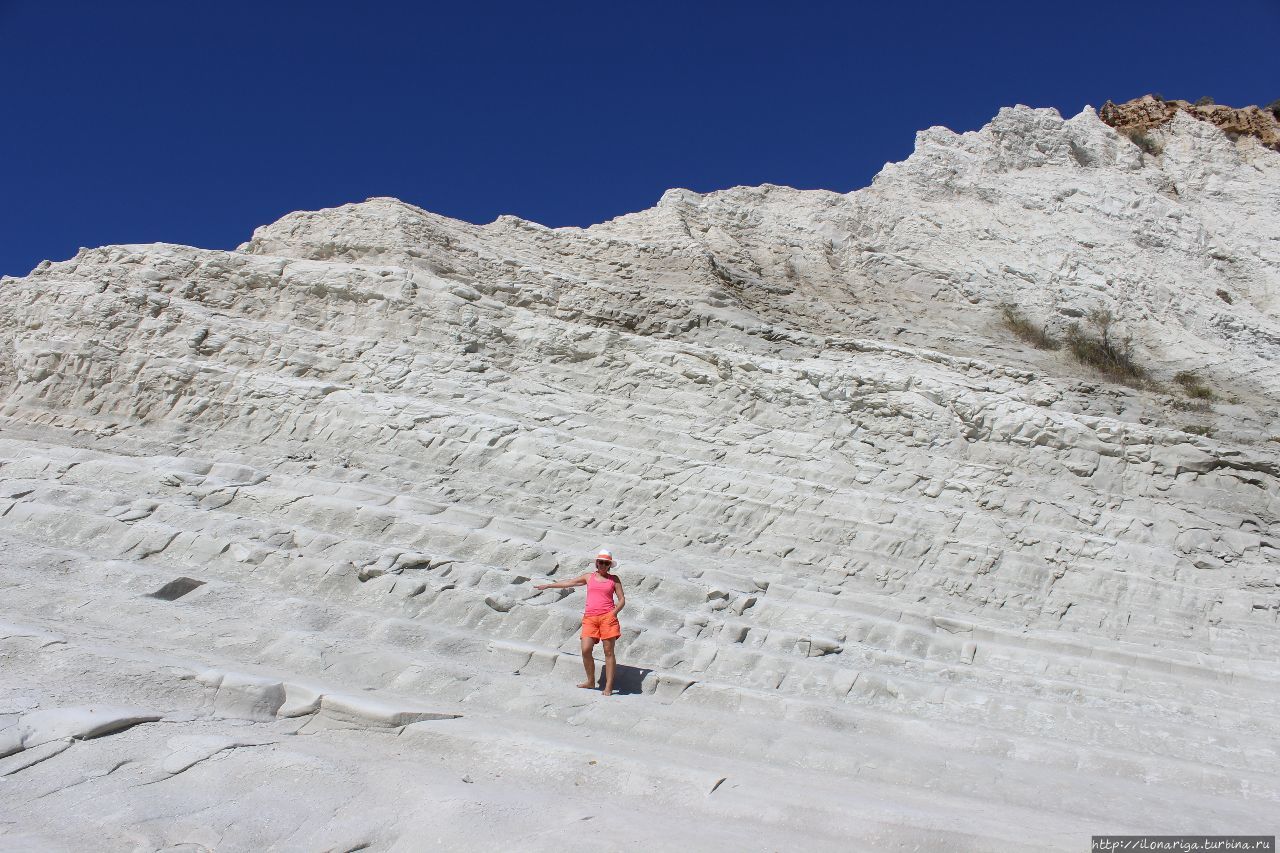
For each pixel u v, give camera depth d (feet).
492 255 68.23
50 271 60.80
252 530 37.27
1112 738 30.86
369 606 33.71
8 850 15.37
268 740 21.17
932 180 95.25
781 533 47.57
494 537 39.09
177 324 55.36
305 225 68.28
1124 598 45.39
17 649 24.03
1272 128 114.21
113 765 19.04
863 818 19.15
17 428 49.90
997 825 19.88
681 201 87.86
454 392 54.08
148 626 29.04
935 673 35.55
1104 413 61.62
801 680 32.73
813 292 79.30
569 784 20.62
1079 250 85.30
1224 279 92.32
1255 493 53.16
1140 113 113.29
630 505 47.98
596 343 60.39
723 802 19.83
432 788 18.63
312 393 52.11
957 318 78.74
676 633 35.06
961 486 52.11
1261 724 33.40
